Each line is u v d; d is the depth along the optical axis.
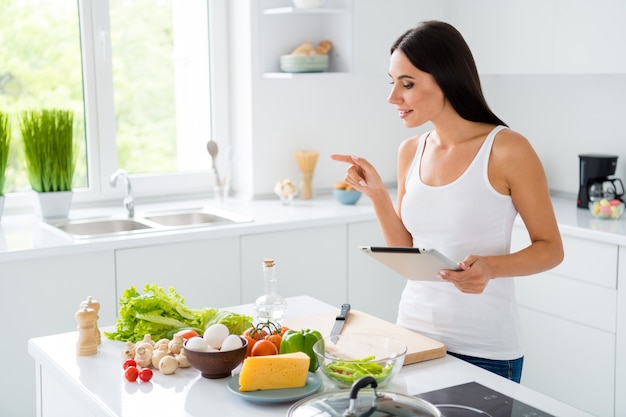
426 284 2.10
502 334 2.05
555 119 3.91
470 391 1.68
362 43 3.79
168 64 3.93
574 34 3.33
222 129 4.01
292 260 3.43
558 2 3.38
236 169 4.04
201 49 3.98
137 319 2.01
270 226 3.35
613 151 3.65
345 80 4.06
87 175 3.74
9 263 2.83
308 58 3.71
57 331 2.96
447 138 2.09
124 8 3.78
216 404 1.62
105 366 1.84
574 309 3.21
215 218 3.63
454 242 2.07
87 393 1.68
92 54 3.65
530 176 1.98
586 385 3.19
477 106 2.03
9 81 3.56
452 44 1.98
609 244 3.05
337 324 2.05
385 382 1.66
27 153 3.38
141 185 3.83
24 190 3.64
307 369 1.67
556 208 3.61
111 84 3.71
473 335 2.04
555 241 2.00
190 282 3.21
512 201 2.04
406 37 2.01
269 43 3.85
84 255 2.97
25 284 2.87
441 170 2.09
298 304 2.34
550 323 3.31
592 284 3.13
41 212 3.40
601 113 3.69
